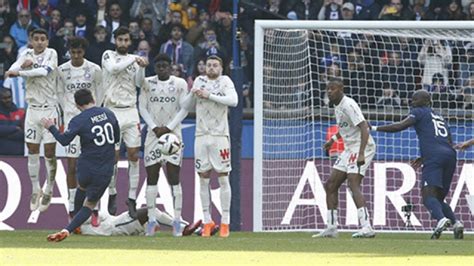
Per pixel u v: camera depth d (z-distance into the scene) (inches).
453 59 1952.5
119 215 1675.7
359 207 1584.6
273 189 1827.0
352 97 1971.0
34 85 1652.3
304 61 1878.7
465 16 2273.6
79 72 1627.7
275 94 1850.4
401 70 1947.6
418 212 1820.9
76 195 1497.3
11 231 1731.1
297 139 1849.2
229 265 965.8
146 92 1590.8
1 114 2091.5
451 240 1496.1
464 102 1918.1
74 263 986.7
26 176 1827.0
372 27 1771.7
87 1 2246.6
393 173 1833.2
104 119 1387.8
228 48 2228.1
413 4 2273.6
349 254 1138.0
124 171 1823.3
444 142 1563.7
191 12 2261.3
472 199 1706.4
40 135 1668.3
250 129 2010.3
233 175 1779.0
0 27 2220.7
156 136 1582.2
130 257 1077.1
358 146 1566.2
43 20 2226.9
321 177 1828.2
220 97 1544.0
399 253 1160.8
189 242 1385.3
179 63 2213.3
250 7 2215.8
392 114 1916.8
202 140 1576.0
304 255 1118.4
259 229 1766.7
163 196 1798.7
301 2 2272.4
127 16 2253.9
